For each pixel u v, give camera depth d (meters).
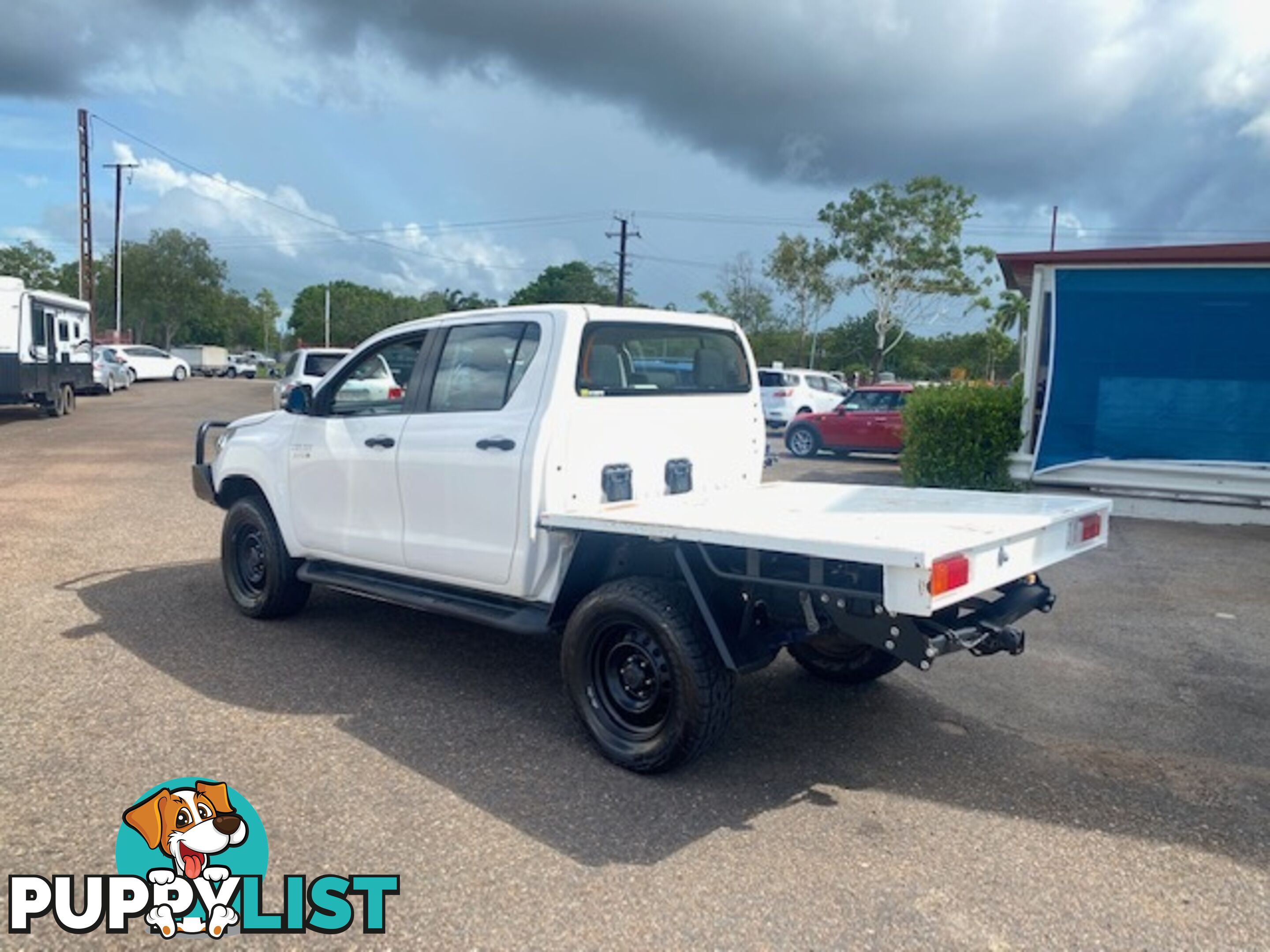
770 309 54.50
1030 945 3.00
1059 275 11.70
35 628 5.98
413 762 4.18
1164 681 5.54
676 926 3.05
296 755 4.21
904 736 4.66
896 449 17.58
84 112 41.75
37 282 68.62
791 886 3.29
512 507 4.64
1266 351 10.93
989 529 3.92
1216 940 3.05
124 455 15.37
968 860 3.50
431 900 3.17
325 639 5.92
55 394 22.17
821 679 5.41
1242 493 10.94
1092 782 4.20
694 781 4.09
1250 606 7.19
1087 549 4.75
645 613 3.98
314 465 5.74
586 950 2.92
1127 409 11.55
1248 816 3.90
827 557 3.52
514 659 5.60
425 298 80.75
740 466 5.68
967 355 56.44
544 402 4.62
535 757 4.27
